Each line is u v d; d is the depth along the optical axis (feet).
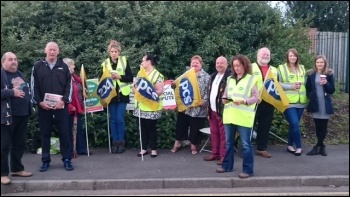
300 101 30.07
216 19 38.60
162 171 26.17
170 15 37.55
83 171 26.23
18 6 39.65
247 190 23.91
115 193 23.39
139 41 37.29
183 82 29.66
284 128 33.65
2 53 34.04
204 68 35.94
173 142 32.42
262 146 29.76
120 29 37.83
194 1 41.19
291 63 30.09
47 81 25.32
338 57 48.21
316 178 24.82
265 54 29.19
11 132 24.00
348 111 38.70
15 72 24.31
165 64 36.27
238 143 31.58
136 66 34.88
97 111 32.09
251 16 40.09
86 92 30.45
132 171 26.20
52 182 24.03
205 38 36.81
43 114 25.86
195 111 29.73
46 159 26.30
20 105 24.21
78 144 30.37
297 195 23.03
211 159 28.71
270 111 29.37
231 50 36.47
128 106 32.32
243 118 24.45
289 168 26.81
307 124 35.88
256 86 24.64
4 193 23.50
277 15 40.55
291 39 39.99
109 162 28.37
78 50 36.78
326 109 29.48
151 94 29.22
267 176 25.02
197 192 23.54
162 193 23.36
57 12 38.65
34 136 31.27
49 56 25.40
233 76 25.04
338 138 34.50
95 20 39.32
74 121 29.60
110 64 30.17
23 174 25.07
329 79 29.45
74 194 23.21
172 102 31.65
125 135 32.58
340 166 27.30
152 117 29.37
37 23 38.55
